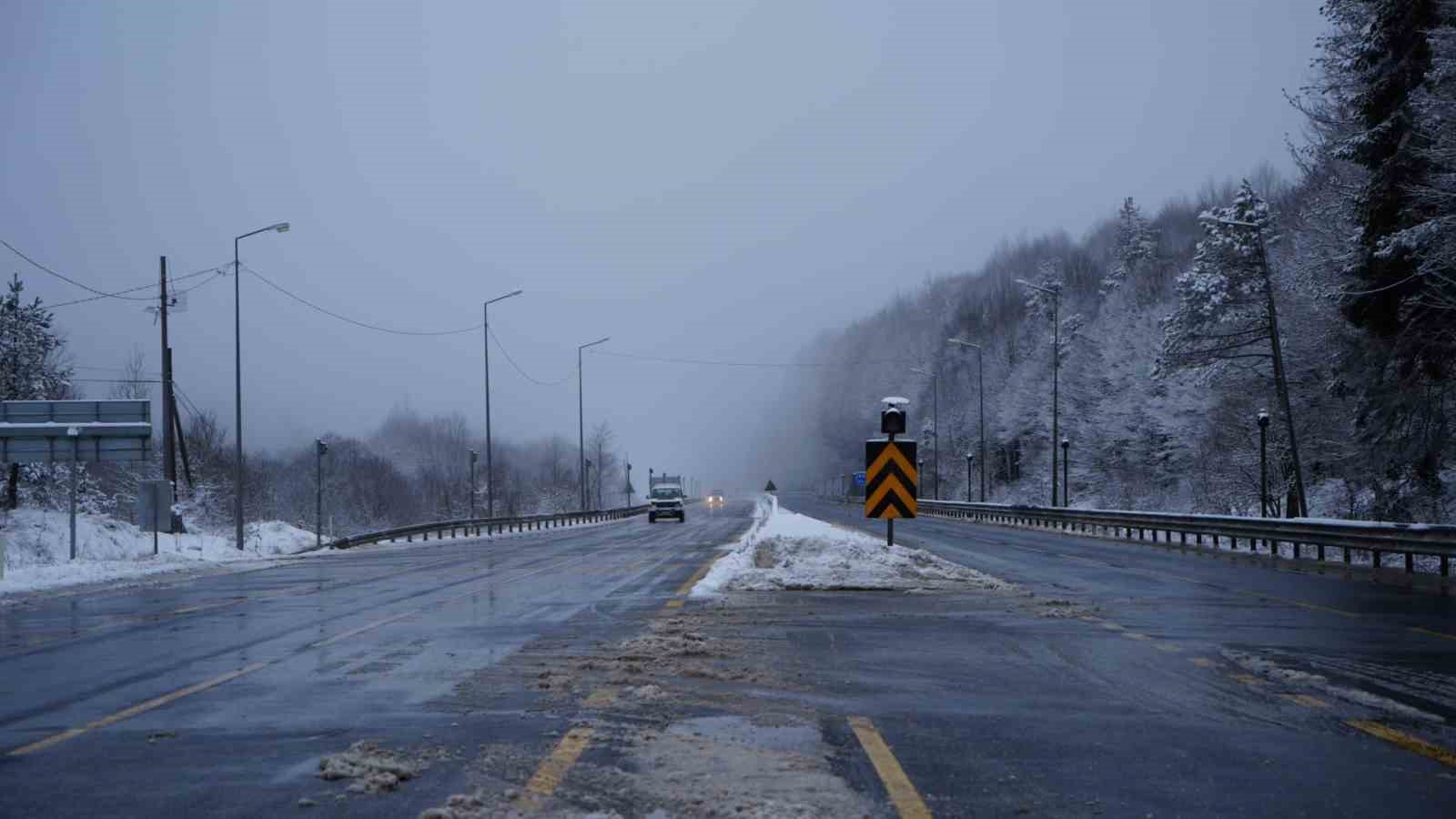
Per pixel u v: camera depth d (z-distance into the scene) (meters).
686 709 8.89
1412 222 31.19
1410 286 31.50
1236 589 20.14
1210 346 52.06
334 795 6.47
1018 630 13.97
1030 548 35.06
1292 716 8.72
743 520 73.31
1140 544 38.25
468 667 11.19
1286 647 12.49
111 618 17.00
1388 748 7.66
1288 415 38.53
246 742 7.95
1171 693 9.73
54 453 30.31
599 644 12.72
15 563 31.55
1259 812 6.12
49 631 15.38
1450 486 35.66
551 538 50.12
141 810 6.25
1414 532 24.38
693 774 6.82
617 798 6.28
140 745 7.88
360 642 13.31
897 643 12.68
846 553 22.45
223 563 31.81
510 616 15.98
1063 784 6.66
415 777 6.84
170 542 37.34
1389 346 34.25
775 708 8.94
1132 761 7.25
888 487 22.94
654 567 26.52
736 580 20.28
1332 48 37.44
